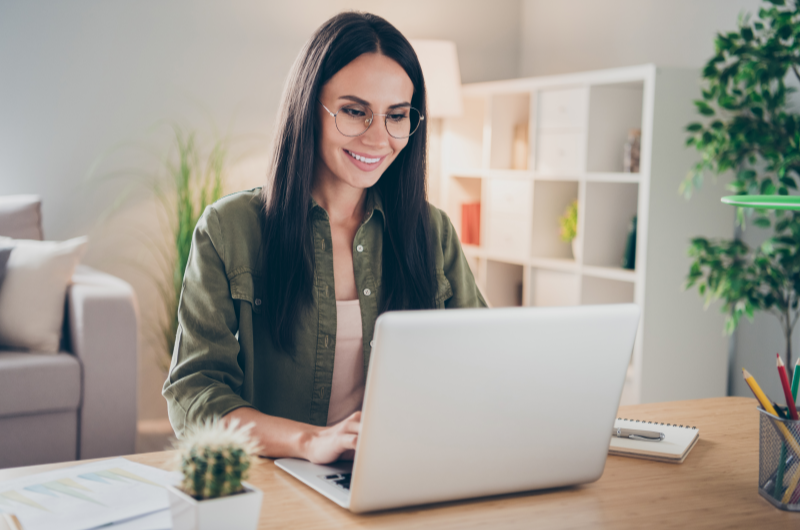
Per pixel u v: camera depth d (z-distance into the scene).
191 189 3.50
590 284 3.16
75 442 2.53
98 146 3.34
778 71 2.24
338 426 0.94
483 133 4.07
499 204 3.64
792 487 0.88
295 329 1.18
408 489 0.83
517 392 0.84
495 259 3.74
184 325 1.12
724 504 0.89
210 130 3.55
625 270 2.94
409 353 0.78
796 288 2.38
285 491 0.89
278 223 1.17
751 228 2.86
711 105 2.79
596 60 3.66
